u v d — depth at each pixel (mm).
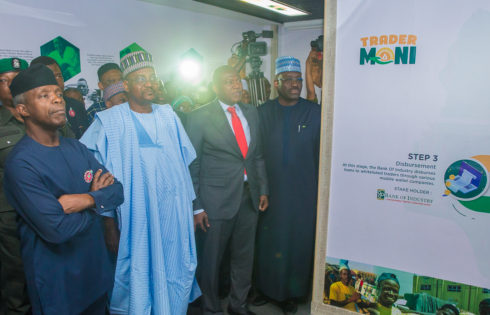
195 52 3193
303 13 3344
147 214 1760
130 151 1707
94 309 1566
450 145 1625
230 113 2145
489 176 1573
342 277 1943
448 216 1677
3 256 1760
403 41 1643
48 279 1326
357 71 1753
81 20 2312
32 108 1281
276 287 2301
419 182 1709
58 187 1338
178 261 1878
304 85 4129
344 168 1854
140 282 1693
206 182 2051
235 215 2061
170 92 2852
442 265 1722
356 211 1859
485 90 1530
